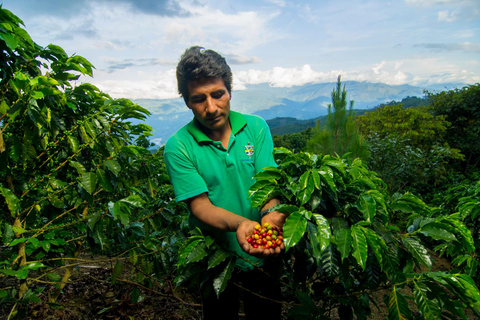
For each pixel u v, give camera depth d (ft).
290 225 4.30
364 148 22.26
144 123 7.95
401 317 4.34
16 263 6.00
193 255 4.97
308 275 5.62
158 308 9.41
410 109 64.08
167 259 7.77
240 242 4.50
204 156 5.25
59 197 6.76
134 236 8.04
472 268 6.81
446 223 5.07
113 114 6.89
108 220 6.53
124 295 9.63
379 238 4.63
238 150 5.36
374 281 5.22
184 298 10.30
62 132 6.84
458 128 65.92
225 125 5.41
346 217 5.41
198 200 5.21
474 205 7.43
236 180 5.36
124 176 7.98
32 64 6.03
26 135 5.66
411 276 4.61
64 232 6.27
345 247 4.53
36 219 7.29
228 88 5.07
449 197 10.21
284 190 5.25
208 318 6.05
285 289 7.43
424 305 4.19
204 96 4.79
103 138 6.57
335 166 5.15
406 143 55.57
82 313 8.59
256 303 5.87
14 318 5.73
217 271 5.19
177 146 5.25
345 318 5.89
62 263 7.34
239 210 5.49
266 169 5.12
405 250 5.21
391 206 5.73
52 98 5.82
